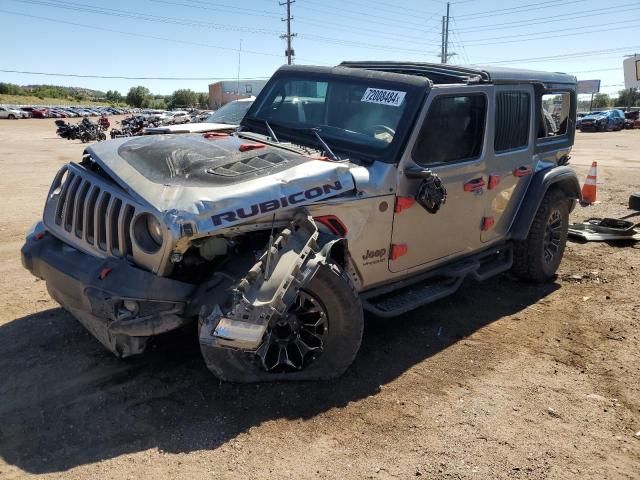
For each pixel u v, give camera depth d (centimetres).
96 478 280
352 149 423
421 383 383
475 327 481
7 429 316
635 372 406
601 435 332
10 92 11581
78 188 381
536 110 550
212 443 310
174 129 851
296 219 352
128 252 344
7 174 1384
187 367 385
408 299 440
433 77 484
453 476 293
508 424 340
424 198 405
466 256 509
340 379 381
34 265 400
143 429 320
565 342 455
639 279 606
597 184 1284
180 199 323
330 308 360
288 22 5288
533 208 546
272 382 368
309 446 311
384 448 313
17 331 435
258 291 317
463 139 461
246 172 359
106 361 392
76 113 7669
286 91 500
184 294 334
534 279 589
